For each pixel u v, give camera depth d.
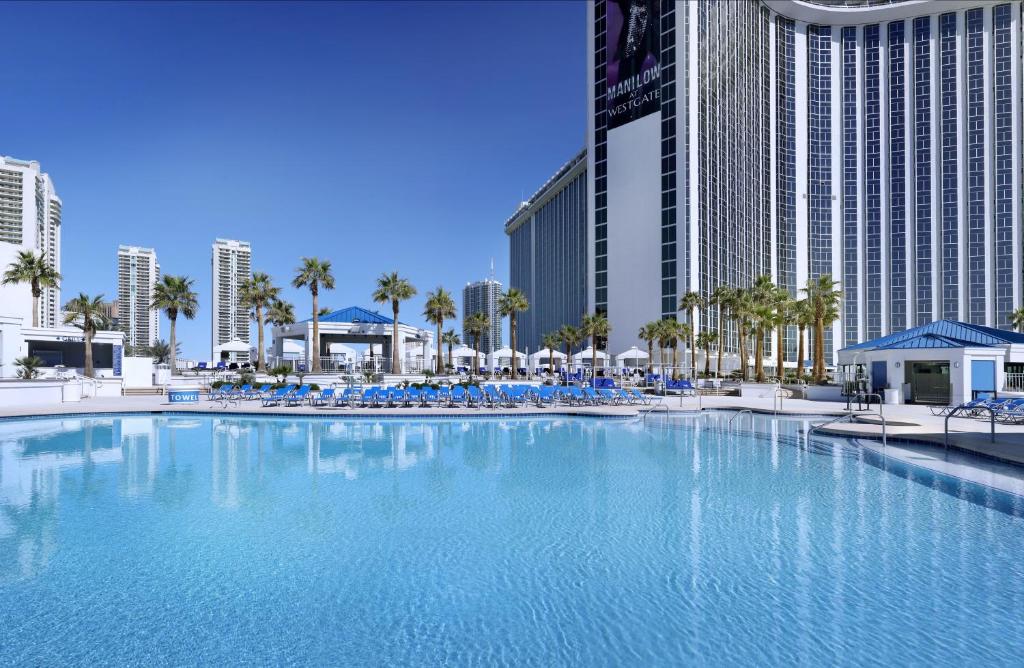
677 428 18.72
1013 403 18.16
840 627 4.93
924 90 77.81
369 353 49.28
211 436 16.83
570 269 99.19
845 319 78.19
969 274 74.00
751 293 48.81
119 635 4.77
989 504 8.90
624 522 7.97
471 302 182.88
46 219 95.81
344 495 9.50
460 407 23.41
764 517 8.20
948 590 5.66
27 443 15.42
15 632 4.82
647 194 60.47
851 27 81.00
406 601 5.41
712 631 4.86
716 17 63.34
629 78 62.84
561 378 45.19
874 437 15.36
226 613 5.16
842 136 80.25
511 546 6.96
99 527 7.66
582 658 4.44
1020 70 73.56
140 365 38.97
